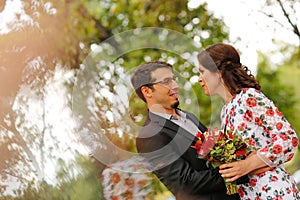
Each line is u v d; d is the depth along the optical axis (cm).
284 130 286
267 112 289
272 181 288
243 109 291
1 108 407
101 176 380
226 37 696
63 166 385
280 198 287
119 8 653
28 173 395
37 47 490
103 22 639
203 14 702
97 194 375
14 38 492
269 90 626
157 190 379
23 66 452
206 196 279
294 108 617
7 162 395
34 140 392
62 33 542
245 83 296
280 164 288
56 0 562
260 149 287
